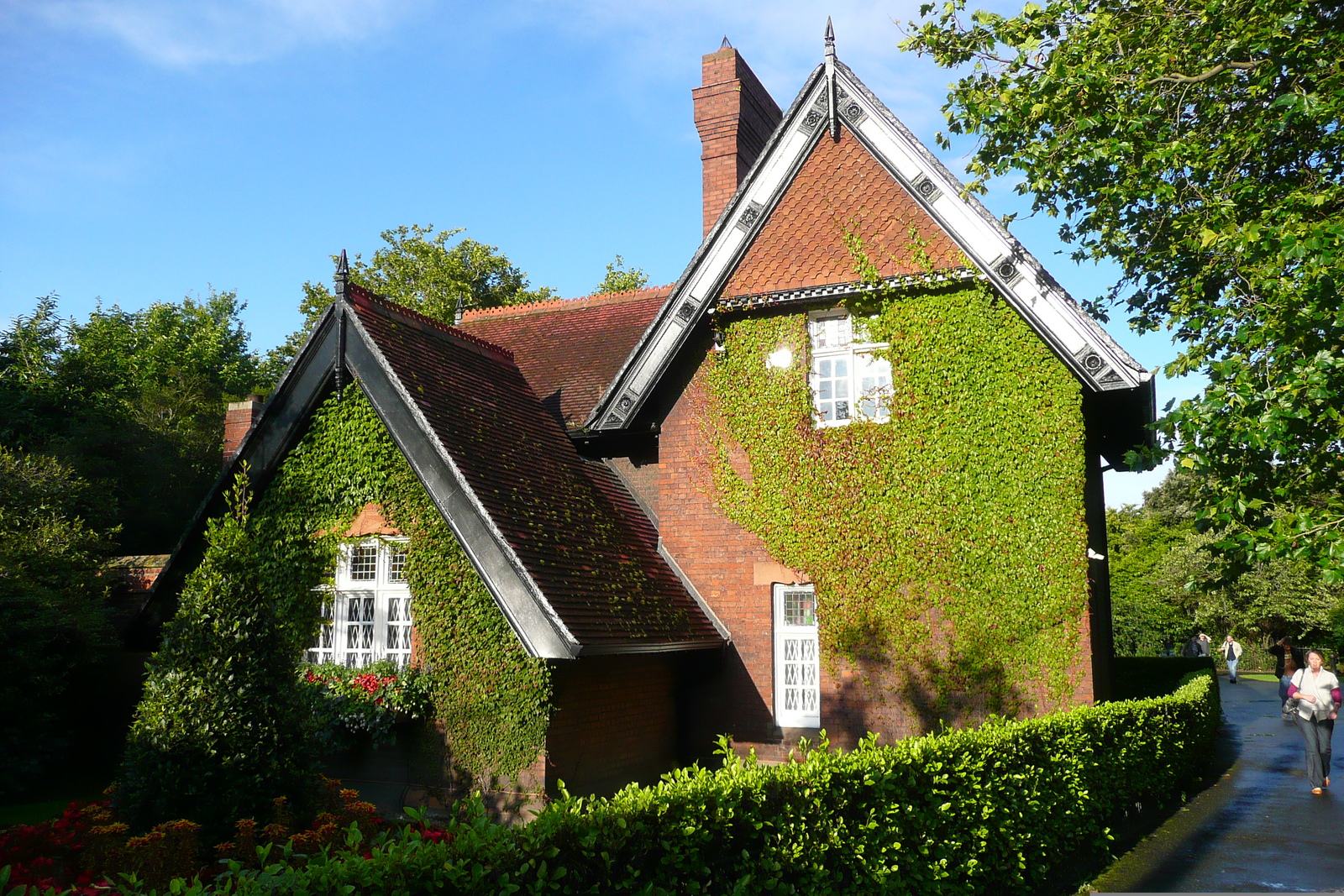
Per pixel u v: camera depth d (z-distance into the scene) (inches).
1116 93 487.2
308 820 328.5
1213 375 399.2
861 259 528.4
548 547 449.1
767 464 540.7
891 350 520.1
